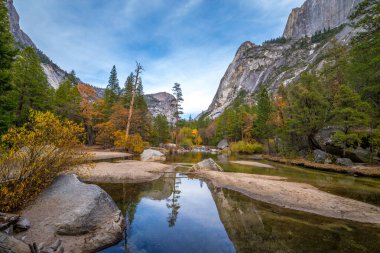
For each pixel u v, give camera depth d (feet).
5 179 19.76
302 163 85.61
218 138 266.98
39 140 22.38
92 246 16.37
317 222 24.09
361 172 60.70
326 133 103.19
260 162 99.35
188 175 54.70
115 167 53.62
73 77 162.09
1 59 49.24
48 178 24.11
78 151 27.99
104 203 22.00
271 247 17.90
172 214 25.90
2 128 49.52
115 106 126.93
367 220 25.03
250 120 193.67
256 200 33.06
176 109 174.70
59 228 17.31
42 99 89.10
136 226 21.66
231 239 19.29
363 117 76.89
